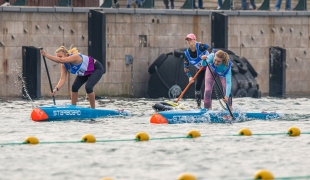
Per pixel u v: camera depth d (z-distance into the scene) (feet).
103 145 119.24
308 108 189.16
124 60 239.30
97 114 158.30
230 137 128.57
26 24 227.40
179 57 230.89
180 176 90.02
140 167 100.89
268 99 222.07
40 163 103.50
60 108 153.69
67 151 113.29
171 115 148.66
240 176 95.14
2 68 225.35
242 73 229.04
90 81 158.61
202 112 151.23
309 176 95.35
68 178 93.91
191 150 114.52
